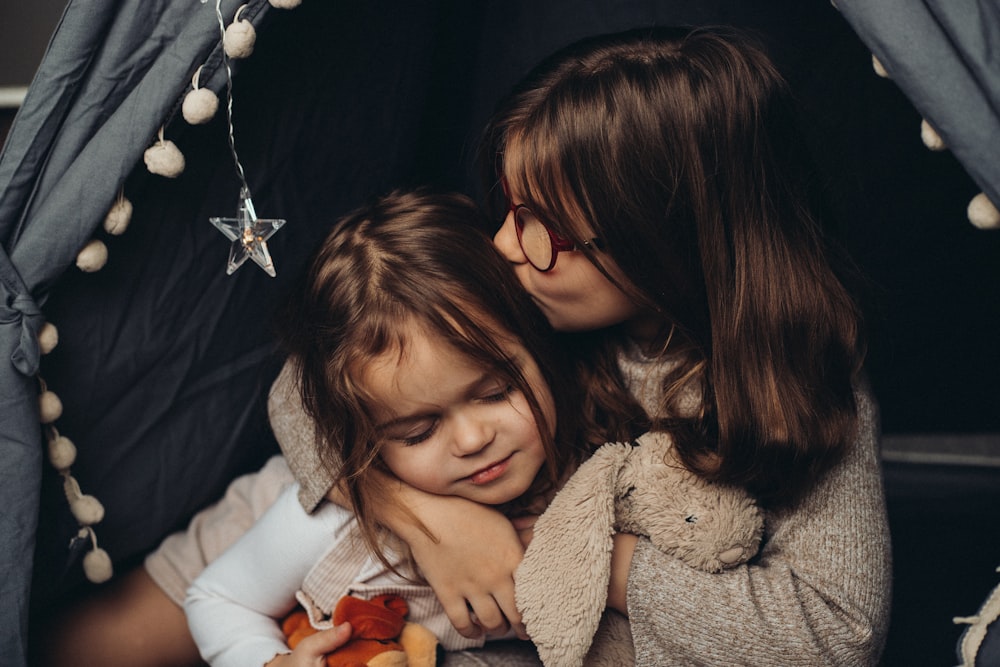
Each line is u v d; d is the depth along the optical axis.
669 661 0.85
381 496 0.87
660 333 0.94
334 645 0.85
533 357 0.87
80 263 0.85
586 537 0.83
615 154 0.81
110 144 0.81
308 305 0.89
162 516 1.10
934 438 1.62
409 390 0.81
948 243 1.36
